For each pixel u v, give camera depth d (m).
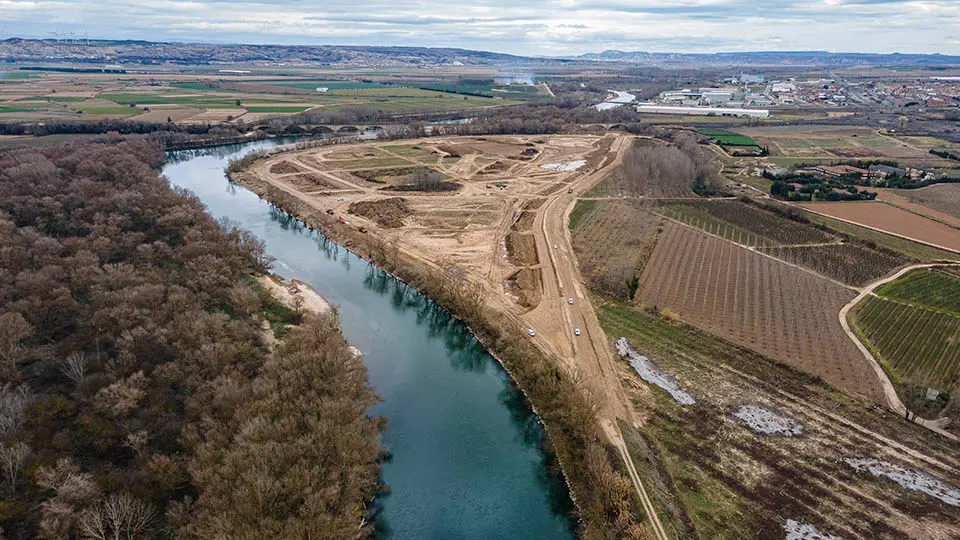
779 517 77.69
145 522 68.94
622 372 110.25
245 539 63.09
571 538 77.88
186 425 80.31
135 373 89.31
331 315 129.12
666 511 78.69
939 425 93.62
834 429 93.44
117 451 79.00
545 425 98.06
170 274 127.69
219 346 95.25
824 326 124.25
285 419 80.12
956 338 117.81
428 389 110.00
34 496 70.44
